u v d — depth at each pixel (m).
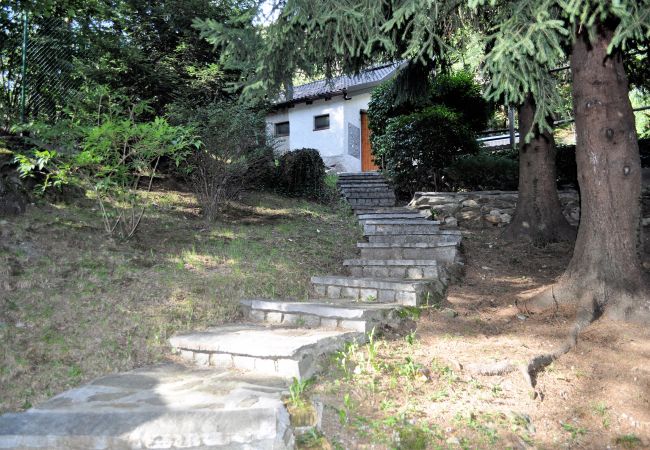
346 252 6.97
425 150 10.23
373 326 4.30
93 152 5.55
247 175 8.52
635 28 3.63
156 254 5.74
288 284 5.55
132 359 3.79
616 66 4.76
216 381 3.38
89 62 8.52
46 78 7.68
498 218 8.22
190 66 9.94
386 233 7.53
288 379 3.40
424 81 8.50
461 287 5.62
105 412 2.88
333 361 3.71
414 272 5.76
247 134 7.88
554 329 4.41
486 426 3.06
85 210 6.54
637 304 4.46
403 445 2.80
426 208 8.89
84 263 5.02
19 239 5.11
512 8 4.18
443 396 3.35
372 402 3.20
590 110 4.78
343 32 4.88
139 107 6.09
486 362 3.81
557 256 6.53
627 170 4.70
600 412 3.28
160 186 8.68
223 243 6.56
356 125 15.98
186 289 4.96
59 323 4.02
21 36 7.40
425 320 4.69
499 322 4.69
